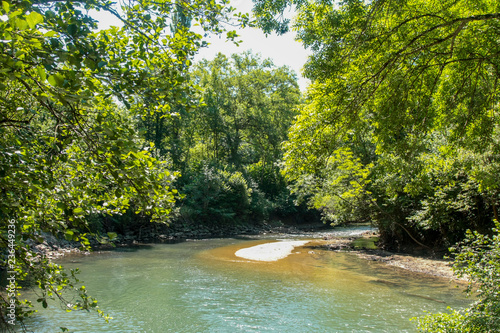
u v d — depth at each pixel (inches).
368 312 372.2
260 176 1941.4
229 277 536.7
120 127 107.2
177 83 109.0
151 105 117.7
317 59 252.1
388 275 551.8
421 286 476.7
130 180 105.5
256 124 1824.6
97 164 110.3
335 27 247.0
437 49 239.3
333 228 1647.4
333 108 262.5
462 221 634.2
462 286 470.3
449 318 209.0
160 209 123.9
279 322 345.4
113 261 651.5
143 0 119.0
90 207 124.1
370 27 234.7
